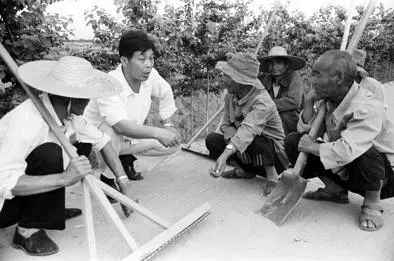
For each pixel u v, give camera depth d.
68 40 4.31
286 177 2.90
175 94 5.84
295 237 2.63
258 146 3.16
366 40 8.45
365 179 2.61
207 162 4.16
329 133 2.79
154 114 5.66
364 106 2.51
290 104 4.19
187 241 2.57
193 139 4.52
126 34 2.99
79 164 2.15
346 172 2.76
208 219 2.87
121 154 3.37
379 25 8.79
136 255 2.18
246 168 3.51
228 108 3.42
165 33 4.89
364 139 2.49
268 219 2.87
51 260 2.34
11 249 2.44
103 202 2.27
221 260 2.37
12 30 3.90
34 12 3.88
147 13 4.75
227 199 3.23
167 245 2.50
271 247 2.51
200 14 5.43
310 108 3.03
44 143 2.27
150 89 3.35
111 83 2.46
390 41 9.20
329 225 2.79
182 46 5.41
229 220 2.86
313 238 2.62
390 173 2.74
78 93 2.14
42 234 2.42
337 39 7.52
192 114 6.07
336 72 2.48
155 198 3.25
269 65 4.28
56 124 2.24
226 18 5.73
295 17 7.23
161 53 4.98
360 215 2.81
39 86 2.14
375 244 2.54
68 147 2.22
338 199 3.15
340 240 2.59
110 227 2.73
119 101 3.00
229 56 5.25
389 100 7.84
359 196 3.29
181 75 5.56
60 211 2.35
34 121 2.20
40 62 2.45
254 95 3.11
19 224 2.38
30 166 2.25
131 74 3.06
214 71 5.86
